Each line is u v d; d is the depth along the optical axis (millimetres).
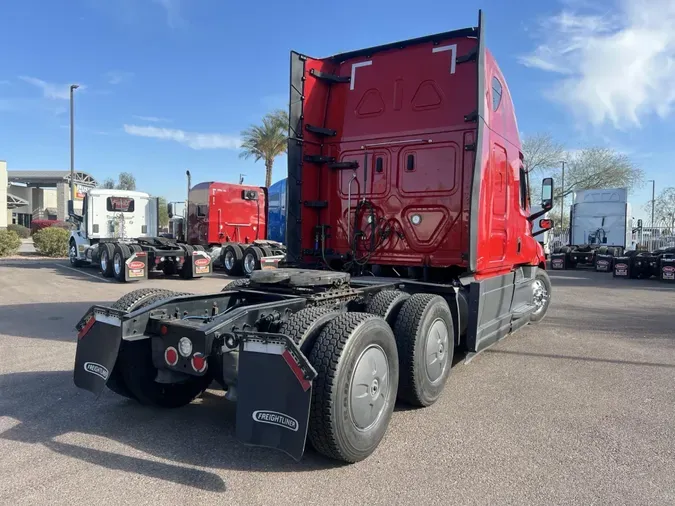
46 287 13625
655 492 3275
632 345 7469
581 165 44281
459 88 5844
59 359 6285
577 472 3533
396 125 6199
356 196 6449
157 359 4090
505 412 4703
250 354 3379
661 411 4746
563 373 5988
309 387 3189
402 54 6215
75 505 3033
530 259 7812
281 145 33406
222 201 19531
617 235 25625
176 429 4242
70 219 20359
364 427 3686
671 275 17594
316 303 4488
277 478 3408
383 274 6418
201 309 4668
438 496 3189
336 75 6688
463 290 5566
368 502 3107
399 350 4547
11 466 3535
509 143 6656
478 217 5320
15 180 53969
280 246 18812
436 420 4500
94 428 4238
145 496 3148
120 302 4426
